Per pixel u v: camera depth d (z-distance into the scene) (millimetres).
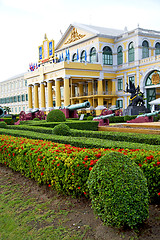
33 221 4180
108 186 3377
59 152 5430
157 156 4367
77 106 23078
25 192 5531
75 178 4535
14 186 5973
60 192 5098
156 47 37875
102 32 40000
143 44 36438
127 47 37281
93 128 15320
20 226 4062
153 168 4047
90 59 39938
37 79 40375
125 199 3307
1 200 5168
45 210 4539
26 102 55594
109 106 40906
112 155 3643
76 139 7484
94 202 3627
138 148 5562
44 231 3838
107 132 9172
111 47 39312
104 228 3627
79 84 43562
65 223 4008
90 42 39625
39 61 40719
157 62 32062
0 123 14461
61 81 39281
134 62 35688
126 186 3326
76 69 34875
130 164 3520
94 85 41719
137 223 3484
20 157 6305
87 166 4348
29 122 17797
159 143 6969
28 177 6371
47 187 5551
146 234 3383
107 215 3432
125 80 37594
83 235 3609
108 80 40344
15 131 10727
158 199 4227
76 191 4617
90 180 3695
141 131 11633
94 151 5191
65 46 44438
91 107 39219
